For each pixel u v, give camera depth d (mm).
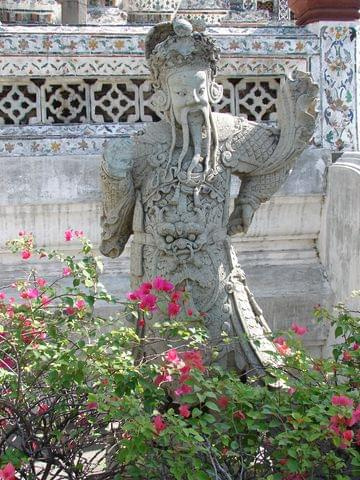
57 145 6684
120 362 3795
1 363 4062
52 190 6582
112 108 6895
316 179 6891
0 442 3969
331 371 4289
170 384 4320
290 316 6816
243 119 4699
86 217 6680
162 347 4480
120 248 4875
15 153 6629
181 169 4523
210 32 6898
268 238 6984
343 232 6562
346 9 7020
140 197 4609
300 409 3834
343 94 7059
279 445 3717
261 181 4750
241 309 4605
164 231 4492
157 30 4578
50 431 3979
